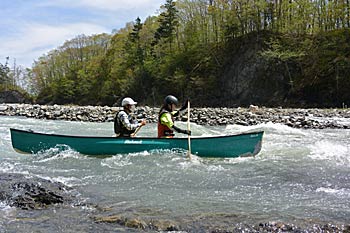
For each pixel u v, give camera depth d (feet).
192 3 192.03
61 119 70.49
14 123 60.90
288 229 12.71
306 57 137.59
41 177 20.34
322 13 142.92
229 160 26.43
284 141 35.68
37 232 12.71
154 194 17.83
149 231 12.80
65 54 308.40
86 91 253.44
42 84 314.35
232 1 167.32
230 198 17.06
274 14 156.66
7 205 15.56
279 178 21.08
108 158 26.89
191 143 27.14
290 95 135.03
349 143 34.09
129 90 205.05
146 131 46.50
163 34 199.72
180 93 178.40
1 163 25.82
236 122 56.49
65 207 15.57
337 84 122.11
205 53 176.65
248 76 149.79
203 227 13.01
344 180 20.48
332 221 13.46
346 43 128.77
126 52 228.43
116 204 16.02
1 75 339.77
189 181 20.54
